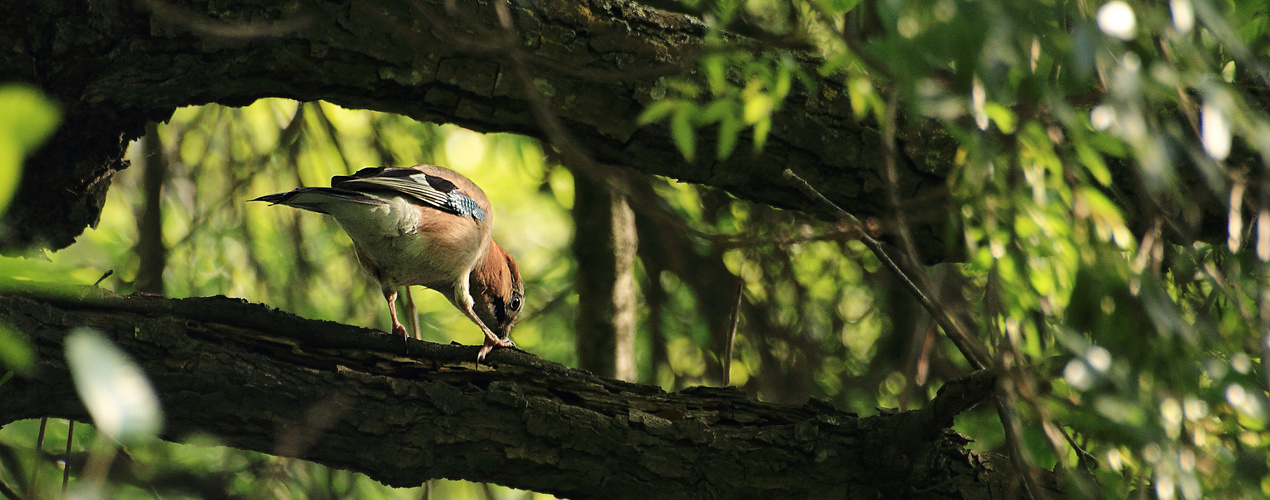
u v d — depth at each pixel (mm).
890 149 5719
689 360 15641
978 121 4648
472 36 8703
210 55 8516
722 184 9703
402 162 15359
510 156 16812
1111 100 4312
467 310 10648
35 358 7137
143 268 13836
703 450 7945
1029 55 4645
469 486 14250
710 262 15203
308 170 14992
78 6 8320
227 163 14812
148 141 14000
